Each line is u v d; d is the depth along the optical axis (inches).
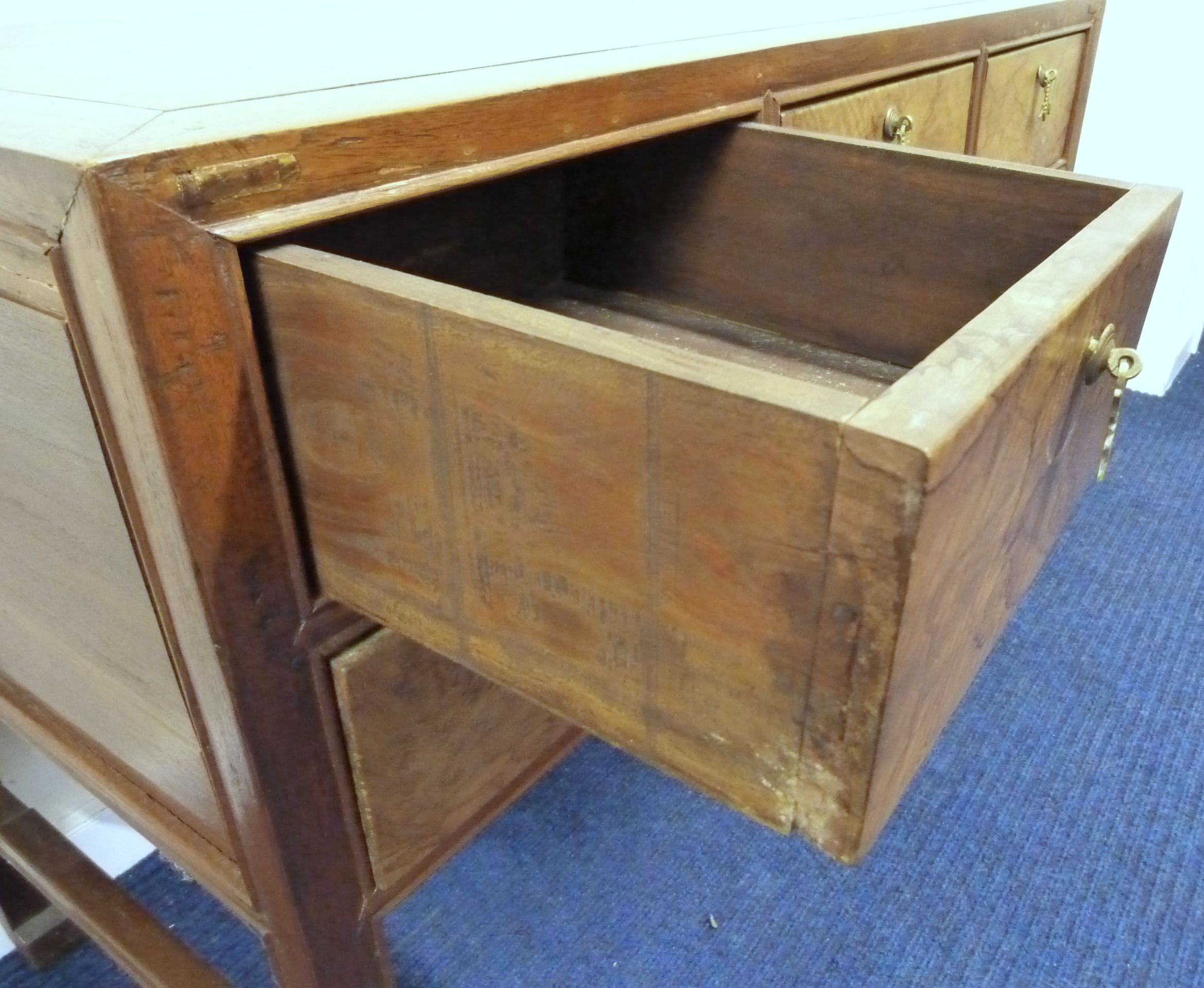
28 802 38.4
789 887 40.6
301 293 15.5
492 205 28.4
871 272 25.4
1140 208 18.3
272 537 17.9
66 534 20.1
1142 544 61.4
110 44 26.5
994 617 16.4
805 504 11.5
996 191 22.6
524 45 25.5
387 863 22.9
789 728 13.2
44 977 38.1
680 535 13.0
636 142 22.6
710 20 31.8
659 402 12.2
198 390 15.8
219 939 39.1
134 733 23.3
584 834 43.0
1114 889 39.9
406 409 15.2
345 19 32.2
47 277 15.8
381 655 20.2
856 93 30.5
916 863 41.3
